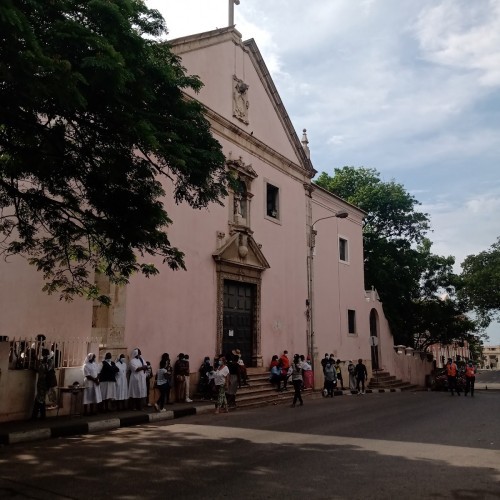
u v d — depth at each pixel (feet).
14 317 41.96
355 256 95.14
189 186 32.17
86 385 40.34
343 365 84.07
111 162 28.09
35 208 33.32
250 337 64.85
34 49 19.77
